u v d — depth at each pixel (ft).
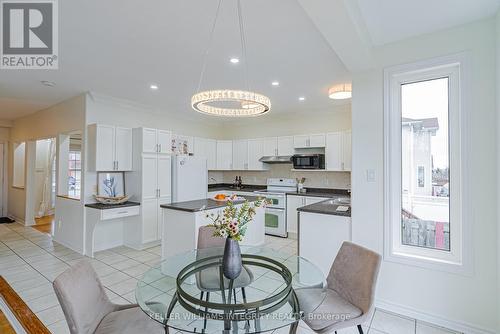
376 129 8.32
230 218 6.13
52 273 10.94
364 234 8.45
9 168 21.80
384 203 8.13
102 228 14.01
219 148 20.77
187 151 18.54
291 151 17.97
